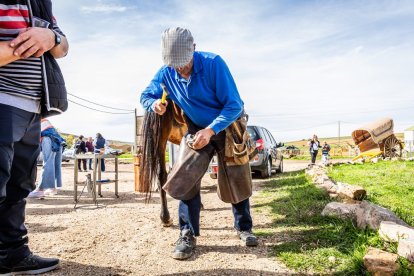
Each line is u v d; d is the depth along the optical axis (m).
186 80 3.23
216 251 3.44
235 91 3.23
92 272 2.93
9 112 2.38
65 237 3.98
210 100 3.27
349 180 7.57
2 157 2.33
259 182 9.48
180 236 3.40
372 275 2.61
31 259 2.82
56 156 8.05
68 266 3.06
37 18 2.41
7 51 2.10
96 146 16.98
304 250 3.28
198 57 3.17
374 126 18.06
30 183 2.77
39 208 5.98
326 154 20.33
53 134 7.30
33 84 2.49
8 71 2.38
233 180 3.41
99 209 5.83
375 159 15.09
